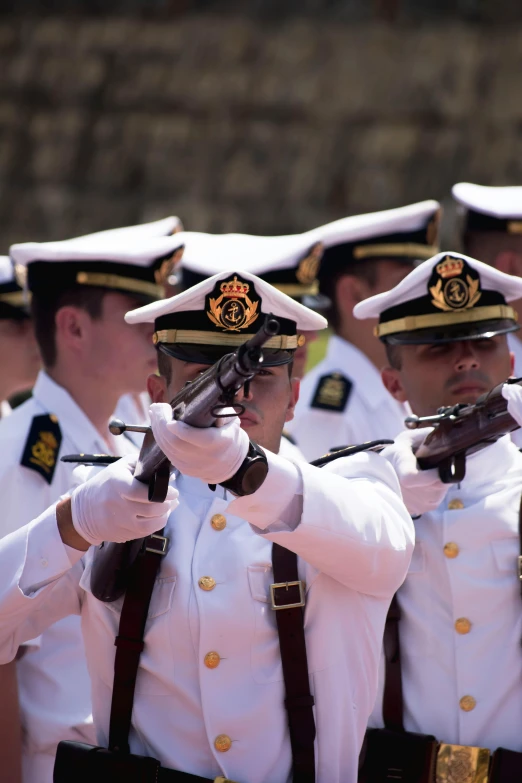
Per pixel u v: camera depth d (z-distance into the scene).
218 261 15.93
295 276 15.77
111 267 13.28
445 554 11.24
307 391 16.70
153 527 8.47
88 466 10.05
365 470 9.47
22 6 73.81
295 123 70.00
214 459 7.59
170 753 9.13
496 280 11.85
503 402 9.63
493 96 68.06
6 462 11.98
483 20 70.25
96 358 13.21
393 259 17.42
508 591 11.09
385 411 16.53
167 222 16.66
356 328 17.16
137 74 71.81
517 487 11.44
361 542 8.67
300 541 8.56
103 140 71.25
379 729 11.23
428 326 11.84
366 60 69.81
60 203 70.62
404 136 68.44
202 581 9.18
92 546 9.56
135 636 9.20
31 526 9.00
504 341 11.99
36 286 13.42
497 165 67.25
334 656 9.15
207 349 9.31
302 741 8.98
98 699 9.56
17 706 11.16
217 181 69.88
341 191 68.81
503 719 10.98
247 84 70.62
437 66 68.69
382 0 71.00
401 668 11.32
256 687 9.09
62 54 72.44
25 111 72.06
